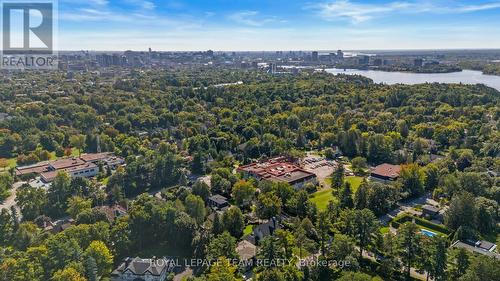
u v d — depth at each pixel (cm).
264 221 13725
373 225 11175
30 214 13725
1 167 19450
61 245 9938
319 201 15775
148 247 12012
